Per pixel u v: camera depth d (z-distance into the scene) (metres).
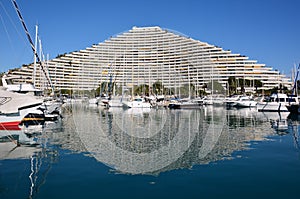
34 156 14.59
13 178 10.95
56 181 10.62
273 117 41.06
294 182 10.62
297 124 31.08
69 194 9.35
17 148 16.62
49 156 14.59
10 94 24.47
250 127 28.16
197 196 9.25
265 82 123.50
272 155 15.12
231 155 15.13
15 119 25.08
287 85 126.75
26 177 11.07
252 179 10.96
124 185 10.24
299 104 47.12
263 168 12.51
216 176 11.34
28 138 20.22
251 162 13.55
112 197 9.13
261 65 123.88
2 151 15.79
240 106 69.25
